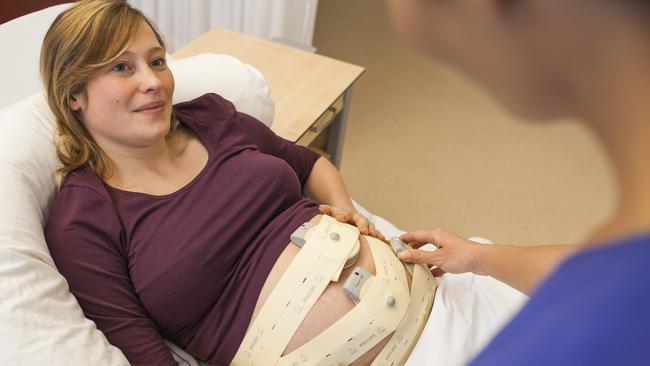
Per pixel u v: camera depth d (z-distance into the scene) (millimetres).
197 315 1206
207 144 1334
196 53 1876
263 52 1932
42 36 1717
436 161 2699
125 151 1243
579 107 291
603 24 264
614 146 286
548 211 2512
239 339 1191
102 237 1151
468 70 311
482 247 1299
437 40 308
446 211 2459
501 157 2758
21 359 922
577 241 2383
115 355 1023
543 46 279
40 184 1184
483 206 2500
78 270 1104
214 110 1380
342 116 1963
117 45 1147
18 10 2551
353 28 3523
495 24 284
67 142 1209
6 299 950
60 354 947
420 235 1367
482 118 2979
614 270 276
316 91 1800
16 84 1587
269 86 1799
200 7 2676
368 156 2684
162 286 1156
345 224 1290
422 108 3008
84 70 1138
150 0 2699
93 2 1165
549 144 2855
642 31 260
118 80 1158
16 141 1184
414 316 1228
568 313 285
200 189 1252
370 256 1244
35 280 994
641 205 276
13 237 1024
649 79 265
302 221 1282
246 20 2656
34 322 952
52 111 1223
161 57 1230
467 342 1219
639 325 263
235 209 1246
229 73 1588
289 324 1147
